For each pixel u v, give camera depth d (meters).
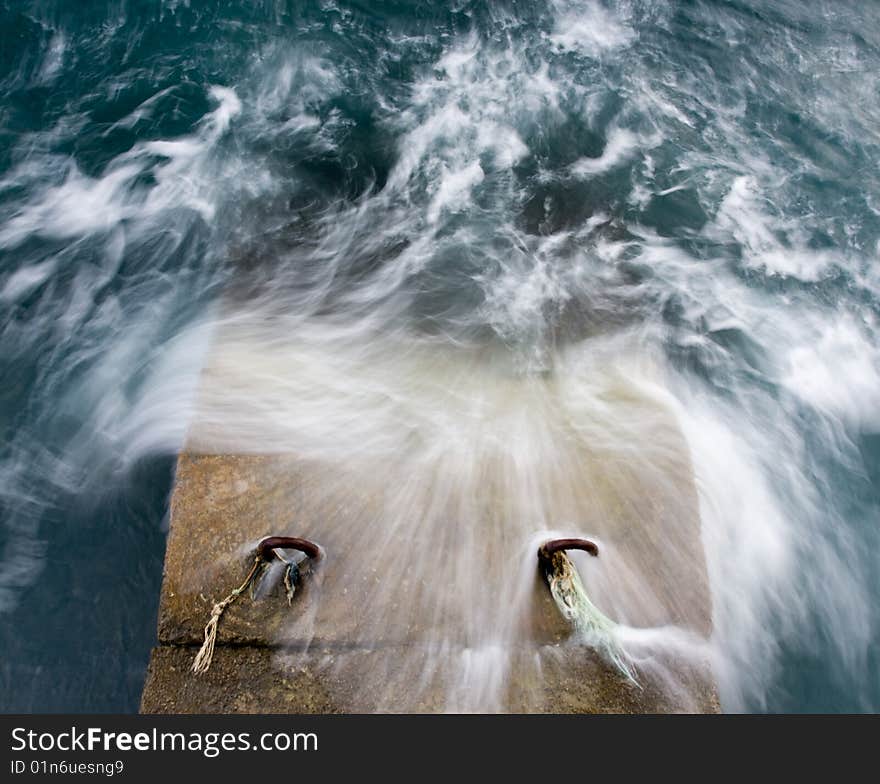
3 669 5.02
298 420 5.41
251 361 5.87
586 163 7.96
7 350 6.54
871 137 8.48
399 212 7.39
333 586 4.64
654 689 4.45
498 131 8.18
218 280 6.85
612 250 7.19
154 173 7.75
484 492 5.05
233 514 4.85
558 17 9.28
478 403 5.66
